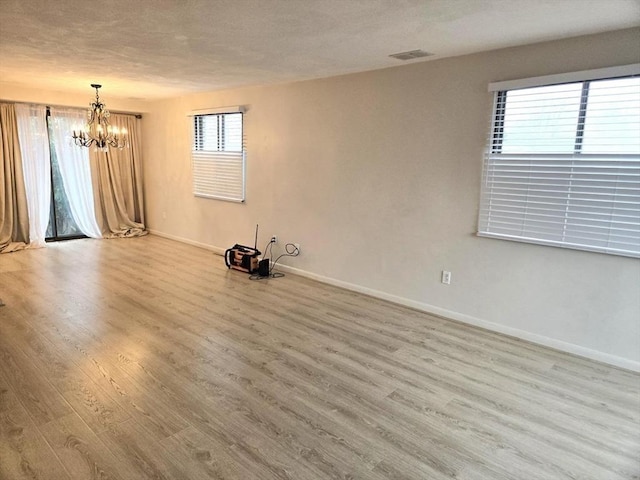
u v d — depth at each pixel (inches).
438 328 148.9
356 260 185.5
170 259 235.6
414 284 167.2
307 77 185.8
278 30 117.4
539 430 94.0
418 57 146.6
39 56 154.2
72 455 81.7
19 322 143.7
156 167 291.7
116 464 79.8
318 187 195.5
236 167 233.1
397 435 90.9
